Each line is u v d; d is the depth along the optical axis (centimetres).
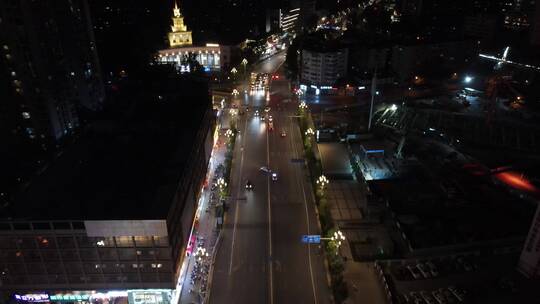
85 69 15975
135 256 7881
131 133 11331
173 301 8381
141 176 9069
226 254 9781
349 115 18688
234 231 10588
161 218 7481
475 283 8875
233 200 11869
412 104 19650
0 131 12900
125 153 10194
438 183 13000
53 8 13600
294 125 17338
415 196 12194
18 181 11881
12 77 12675
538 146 15638
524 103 19750
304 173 13425
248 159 14288
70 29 14750
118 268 8006
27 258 7769
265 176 13188
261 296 8575
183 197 9175
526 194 12238
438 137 16350
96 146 10594
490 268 9312
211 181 12788
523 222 10950
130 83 17062
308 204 11756
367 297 8556
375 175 13500
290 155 14638
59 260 7831
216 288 8788
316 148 15012
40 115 13312
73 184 8775
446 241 10088
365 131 16538
